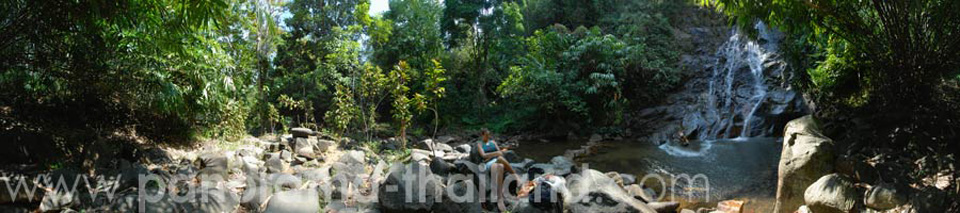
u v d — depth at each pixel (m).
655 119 12.46
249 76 9.50
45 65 4.11
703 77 13.87
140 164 4.61
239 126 7.51
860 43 5.05
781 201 4.14
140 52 4.63
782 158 4.30
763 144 9.18
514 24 15.26
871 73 5.53
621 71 12.55
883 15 4.62
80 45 4.07
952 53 4.32
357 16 14.81
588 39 12.86
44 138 4.17
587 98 12.52
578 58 12.50
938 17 4.18
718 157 7.68
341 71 13.00
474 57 15.51
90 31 3.99
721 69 13.80
